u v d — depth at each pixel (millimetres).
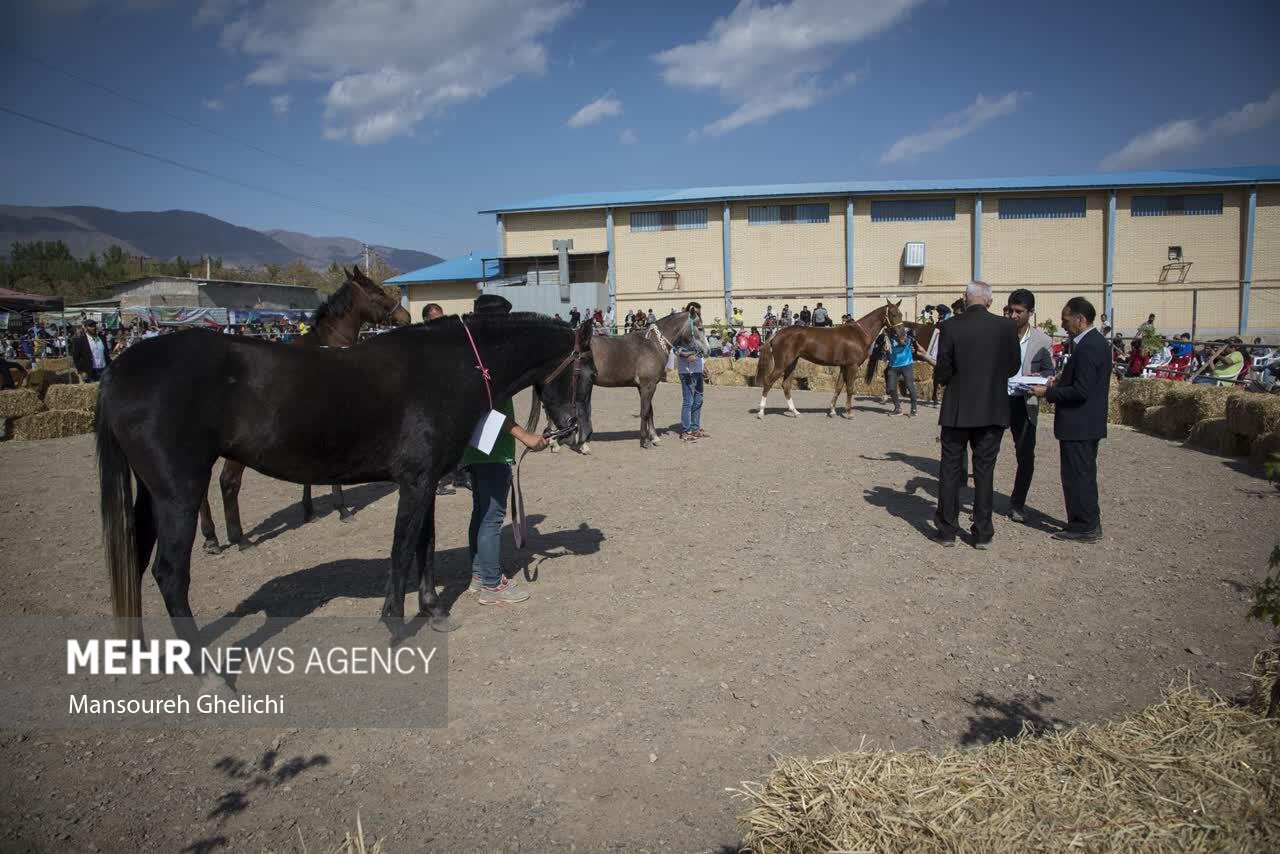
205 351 3557
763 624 4355
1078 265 28359
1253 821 2104
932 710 3436
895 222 28969
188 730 3354
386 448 3939
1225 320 28062
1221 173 29062
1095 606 4578
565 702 3523
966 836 2070
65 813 2775
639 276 30625
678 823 2695
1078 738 2543
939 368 5535
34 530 6539
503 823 2705
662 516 6648
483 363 4230
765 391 13109
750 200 29141
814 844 2193
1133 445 10219
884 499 7191
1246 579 4957
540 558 5547
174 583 3518
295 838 2641
